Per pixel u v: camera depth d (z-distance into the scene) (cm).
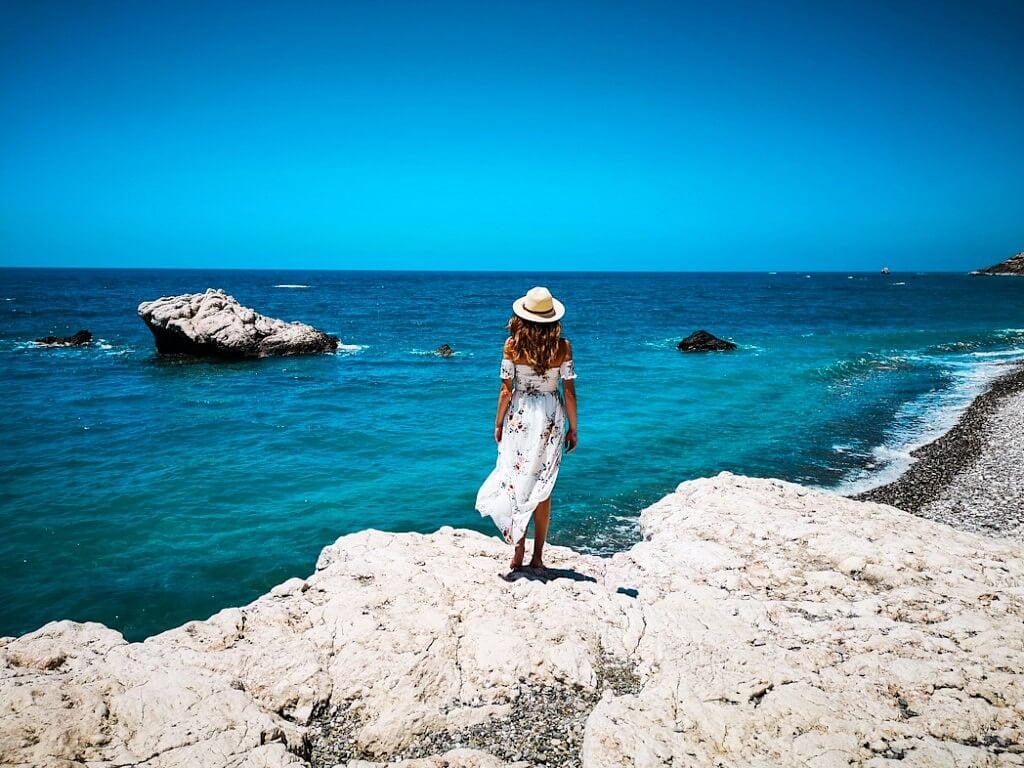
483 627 447
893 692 384
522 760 343
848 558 584
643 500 1239
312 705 371
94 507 1195
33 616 847
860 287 12938
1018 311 6262
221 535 1085
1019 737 343
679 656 416
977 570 573
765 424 1822
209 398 2238
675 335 4353
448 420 1914
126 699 336
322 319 5750
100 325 4647
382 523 1145
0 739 294
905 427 1777
